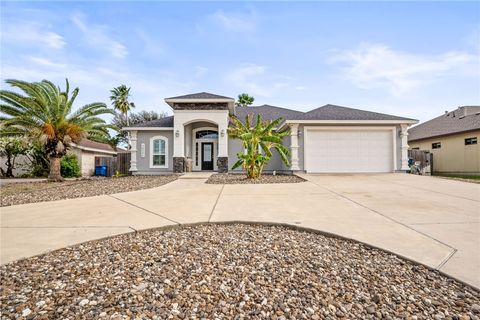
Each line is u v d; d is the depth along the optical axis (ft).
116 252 11.58
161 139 57.98
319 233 14.08
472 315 7.23
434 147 69.77
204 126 60.75
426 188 29.63
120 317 7.09
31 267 10.18
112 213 18.69
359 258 10.89
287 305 7.68
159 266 10.13
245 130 41.63
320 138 49.08
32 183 43.80
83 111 48.21
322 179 38.96
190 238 13.37
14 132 44.60
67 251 11.82
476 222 15.61
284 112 69.15
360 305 7.70
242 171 56.29
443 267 9.77
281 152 40.65
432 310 7.47
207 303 7.77
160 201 23.08
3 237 13.50
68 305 7.63
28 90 43.16
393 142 49.03
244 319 7.07
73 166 64.13
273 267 10.05
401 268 9.96
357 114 51.75
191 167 59.57
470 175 59.00
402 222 15.67
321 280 9.10
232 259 10.75
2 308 7.50
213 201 22.76
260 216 17.31
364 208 19.54
